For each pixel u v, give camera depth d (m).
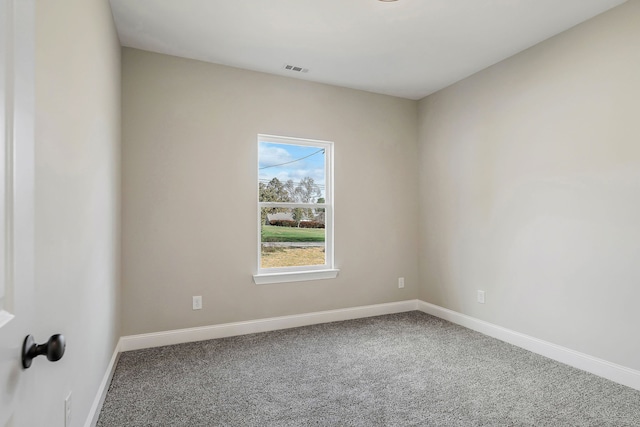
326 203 3.85
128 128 2.94
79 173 1.54
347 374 2.48
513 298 3.08
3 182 0.63
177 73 3.11
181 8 2.40
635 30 2.29
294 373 2.49
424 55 3.11
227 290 3.28
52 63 1.19
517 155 3.06
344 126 3.85
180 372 2.50
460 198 3.65
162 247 3.04
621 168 2.36
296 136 3.59
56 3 1.23
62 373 1.30
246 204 3.36
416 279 4.25
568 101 2.68
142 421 1.90
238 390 2.25
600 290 2.46
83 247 1.62
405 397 2.17
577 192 2.61
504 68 3.19
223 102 3.28
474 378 2.43
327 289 3.74
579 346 2.59
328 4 2.36
